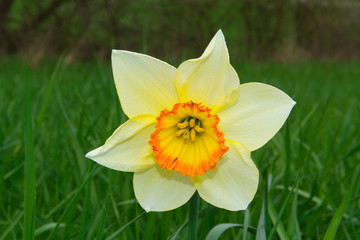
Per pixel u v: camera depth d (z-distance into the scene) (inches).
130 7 81.4
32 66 66.5
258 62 83.1
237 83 9.8
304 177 16.1
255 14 88.0
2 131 20.1
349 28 100.8
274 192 16.7
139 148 9.9
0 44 82.6
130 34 84.5
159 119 9.8
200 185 9.9
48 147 18.2
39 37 80.5
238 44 89.9
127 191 14.1
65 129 19.6
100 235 10.3
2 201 14.9
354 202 15.6
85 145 15.6
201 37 83.7
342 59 100.7
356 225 14.5
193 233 10.1
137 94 10.0
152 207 10.0
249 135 9.8
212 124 9.8
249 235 12.2
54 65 70.1
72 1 79.0
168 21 83.1
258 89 9.9
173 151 10.0
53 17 85.4
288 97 9.8
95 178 16.3
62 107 16.9
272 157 17.6
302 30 93.7
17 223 13.2
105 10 79.6
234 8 85.8
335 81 52.4
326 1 93.7
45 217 13.6
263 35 89.8
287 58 89.1
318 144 21.8
